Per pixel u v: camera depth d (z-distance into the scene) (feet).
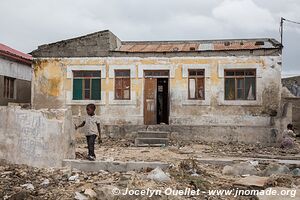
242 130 58.59
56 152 33.32
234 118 61.77
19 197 23.86
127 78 65.10
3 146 33.91
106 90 64.95
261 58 61.31
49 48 65.98
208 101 62.64
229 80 62.75
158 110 67.00
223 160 35.68
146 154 43.98
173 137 60.13
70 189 26.25
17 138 33.73
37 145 33.42
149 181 27.89
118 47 69.46
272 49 60.95
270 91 61.00
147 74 64.75
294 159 40.19
